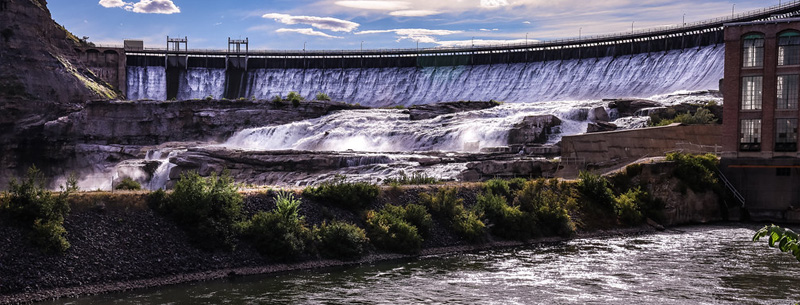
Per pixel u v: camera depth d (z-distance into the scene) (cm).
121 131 18150
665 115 12838
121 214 5588
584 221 7769
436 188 7462
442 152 10969
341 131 14812
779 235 2039
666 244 6994
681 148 9938
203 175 11181
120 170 12706
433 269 5788
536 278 5462
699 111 11862
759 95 8675
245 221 5953
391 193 7150
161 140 18075
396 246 6325
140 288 5012
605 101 14612
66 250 5069
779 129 8606
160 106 18150
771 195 8669
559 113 13850
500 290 5088
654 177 8625
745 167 8788
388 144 14025
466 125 13225
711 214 8794
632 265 5934
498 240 6981
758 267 5812
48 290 4734
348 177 9956
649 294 4959
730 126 8856
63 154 18012
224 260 5547
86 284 4897
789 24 8431
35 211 5181
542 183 7725
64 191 5594
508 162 9462
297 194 6612
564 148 9425
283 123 17600
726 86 8838
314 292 5006
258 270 5562
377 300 4809
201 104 18088
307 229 6062
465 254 6462
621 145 9544
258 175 10888
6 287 4641
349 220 6506
